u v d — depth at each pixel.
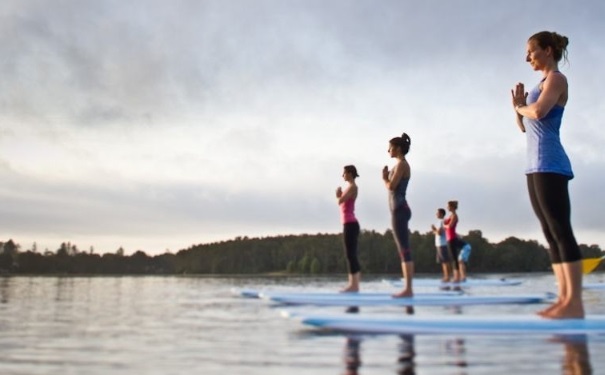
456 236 11.74
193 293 8.86
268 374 2.46
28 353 3.02
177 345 3.30
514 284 11.62
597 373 2.45
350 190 7.80
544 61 4.48
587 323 3.87
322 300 6.52
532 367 2.59
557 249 4.38
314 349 3.14
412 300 6.34
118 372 2.50
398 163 6.83
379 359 2.82
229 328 4.12
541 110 4.20
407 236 6.72
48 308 5.93
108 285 11.92
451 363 2.71
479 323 3.88
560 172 4.25
